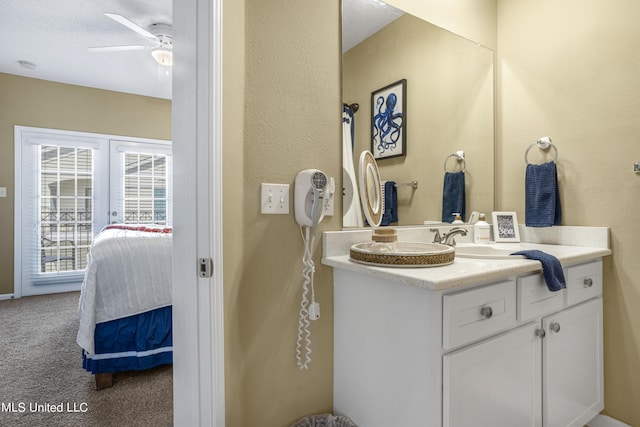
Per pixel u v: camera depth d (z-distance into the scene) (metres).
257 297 1.23
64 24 2.91
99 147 4.38
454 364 0.99
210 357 1.11
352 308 1.30
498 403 1.12
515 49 1.95
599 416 1.65
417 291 1.04
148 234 2.30
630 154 1.54
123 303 1.99
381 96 1.55
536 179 1.80
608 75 1.60
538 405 1.27
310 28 1.35
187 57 1.16
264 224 1.24
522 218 1.92
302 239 1.33
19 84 3.95
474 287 1.06
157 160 4.76
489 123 2.00
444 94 1.78
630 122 1.54
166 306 2.12
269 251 1.25
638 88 1.51
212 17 1.10
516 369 1.18
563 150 1.76
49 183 4.12
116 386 1.97
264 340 1.24
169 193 4.85
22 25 2.92
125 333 1.99
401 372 1.10
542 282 1.27
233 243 1.17
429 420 1.00
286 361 1.29
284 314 1.29
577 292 1.45
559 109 1.77
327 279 1.38
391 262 1.13
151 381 2.02
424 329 1.01
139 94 4.60
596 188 1.64
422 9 1.70
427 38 1.72
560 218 1.76
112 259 1.99
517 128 1.94
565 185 1.75
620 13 1.57
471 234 1.89
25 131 3.98
